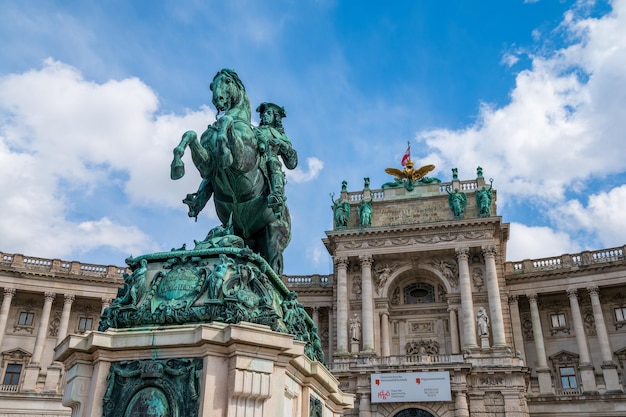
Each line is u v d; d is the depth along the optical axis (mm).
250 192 11000
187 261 9070
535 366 61406
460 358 48844
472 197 61531
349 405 11836
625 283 59219
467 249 57844
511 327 58469
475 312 56344
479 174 61906
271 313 8617
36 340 58625
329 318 63938
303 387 9336
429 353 58375
